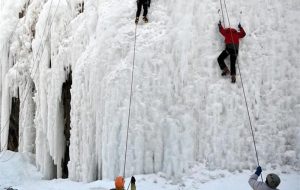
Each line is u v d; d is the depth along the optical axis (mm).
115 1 13062
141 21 12492
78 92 13031
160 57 11812
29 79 16688
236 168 11102
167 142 11250
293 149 11352
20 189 12258
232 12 12328
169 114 11445
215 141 11273
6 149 17188
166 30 12125
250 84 11711
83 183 12070
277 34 12234
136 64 11812
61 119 14805
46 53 15398
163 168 11188
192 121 11352
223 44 12047
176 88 11609
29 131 16688
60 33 15133
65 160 15016
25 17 17453
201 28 12164
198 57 11938
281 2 12578
